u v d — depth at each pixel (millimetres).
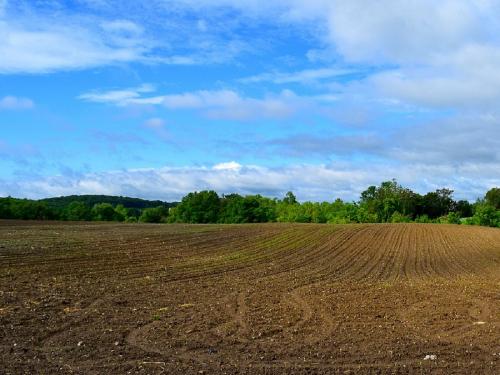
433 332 12375
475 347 11008
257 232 42781
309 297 16969
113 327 11961
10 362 9195
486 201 116938
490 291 19391
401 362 9820
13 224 42062
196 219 85000
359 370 9266
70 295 15492
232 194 88500
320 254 32500
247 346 10766
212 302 15492
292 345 10906
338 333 12047
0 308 13305
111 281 18438
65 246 26203
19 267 19750
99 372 8812
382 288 19703
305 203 94188
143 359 9641
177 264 23828
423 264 30938
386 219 100562
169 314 13586
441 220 91688
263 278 21438
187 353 10148
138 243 30062
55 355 9719
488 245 43219
